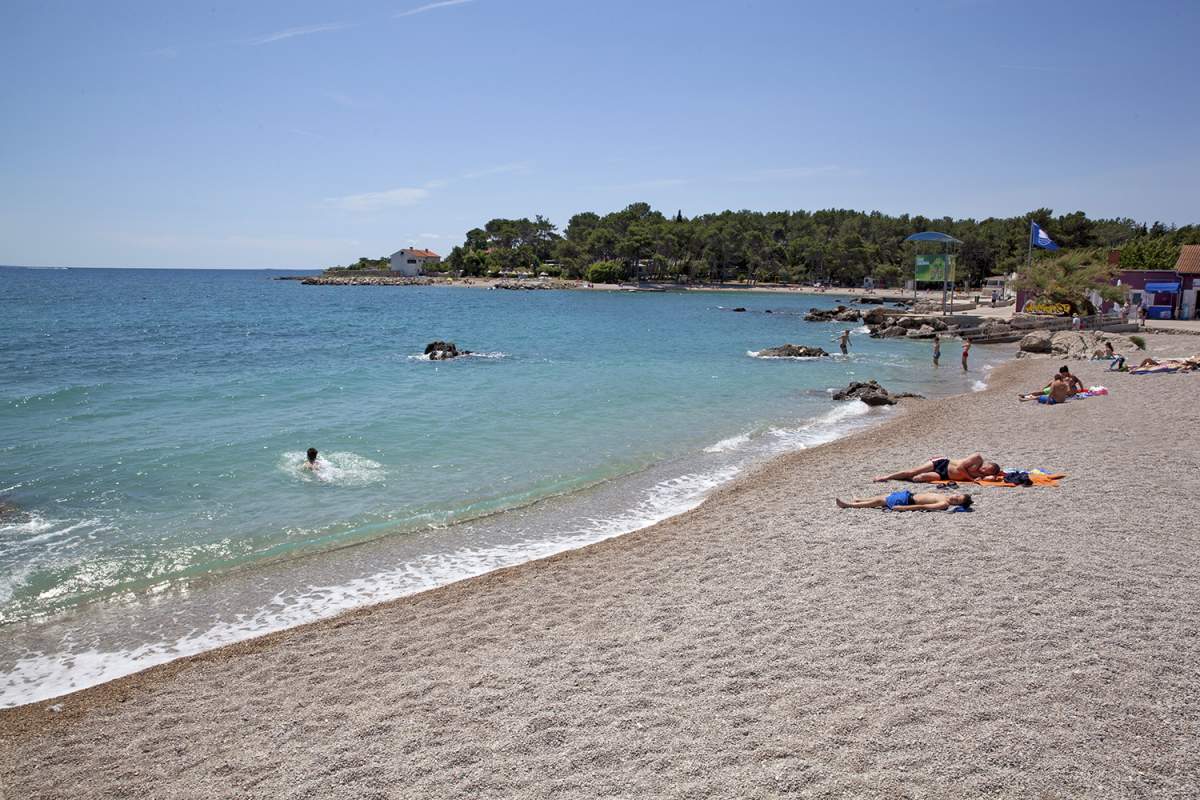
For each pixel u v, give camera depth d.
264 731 7.07
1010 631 7.86
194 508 14.46
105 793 6.26
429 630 9.30
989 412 23.38
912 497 12.71
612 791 5.66
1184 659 7.13
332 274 185.50
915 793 5.41
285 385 29.50
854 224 163.25
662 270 157.75
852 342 53.38
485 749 6.39
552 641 8.63
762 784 5.62
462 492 15.67
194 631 9.70
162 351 41.78
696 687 7.20
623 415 24.25
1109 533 10.82
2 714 7.79
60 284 159.25
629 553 11.74
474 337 54.16
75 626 9.88
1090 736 5.98
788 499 14.20
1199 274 54.06
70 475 16.34
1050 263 59.00
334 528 13.51
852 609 8.74
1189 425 18.78
